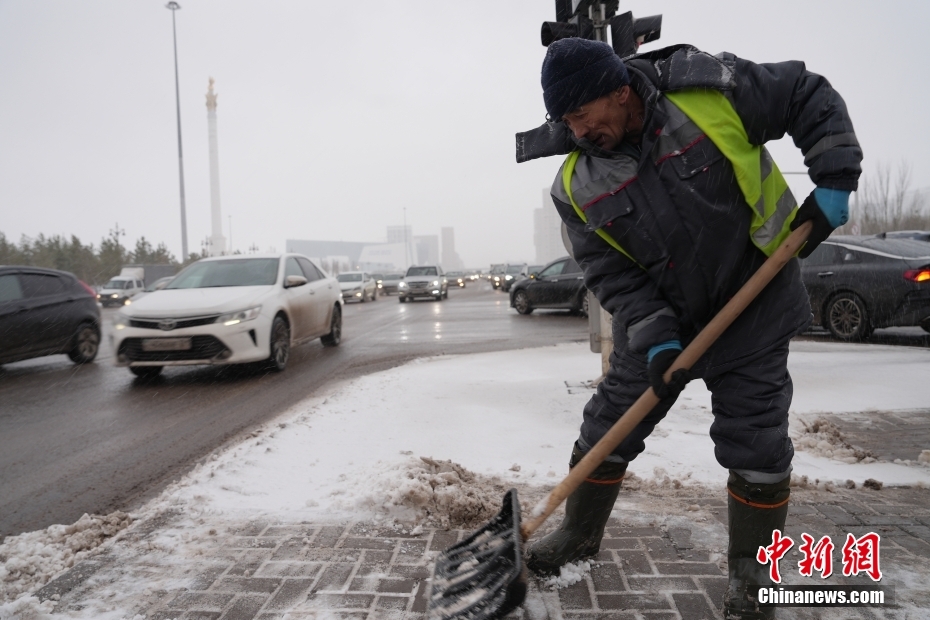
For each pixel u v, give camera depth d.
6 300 8.70
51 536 3.02
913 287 8.62
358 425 4.81
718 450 2.12
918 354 7.49
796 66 1.90
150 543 2.80
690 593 2.29
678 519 2.93
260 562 2.61
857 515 2.95
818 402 5.20
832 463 3.78
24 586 2.56
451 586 2.09
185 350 7.43
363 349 10.39
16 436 5.39
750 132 1.90
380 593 2.34
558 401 5.36
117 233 54.81
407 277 28.88
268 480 3.62
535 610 2.19
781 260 1.85
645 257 1.99
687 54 1.90
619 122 1.94
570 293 15.63
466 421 4.86
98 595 2.38
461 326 14.01
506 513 2.21
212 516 3.10
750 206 1.91
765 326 1.99
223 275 9.02
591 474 2.34
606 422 2.31
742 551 2.11
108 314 26.86
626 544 2.68
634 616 2.15
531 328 13.00
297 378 7.75
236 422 5.54
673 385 1.88
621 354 2.23
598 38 4.96
